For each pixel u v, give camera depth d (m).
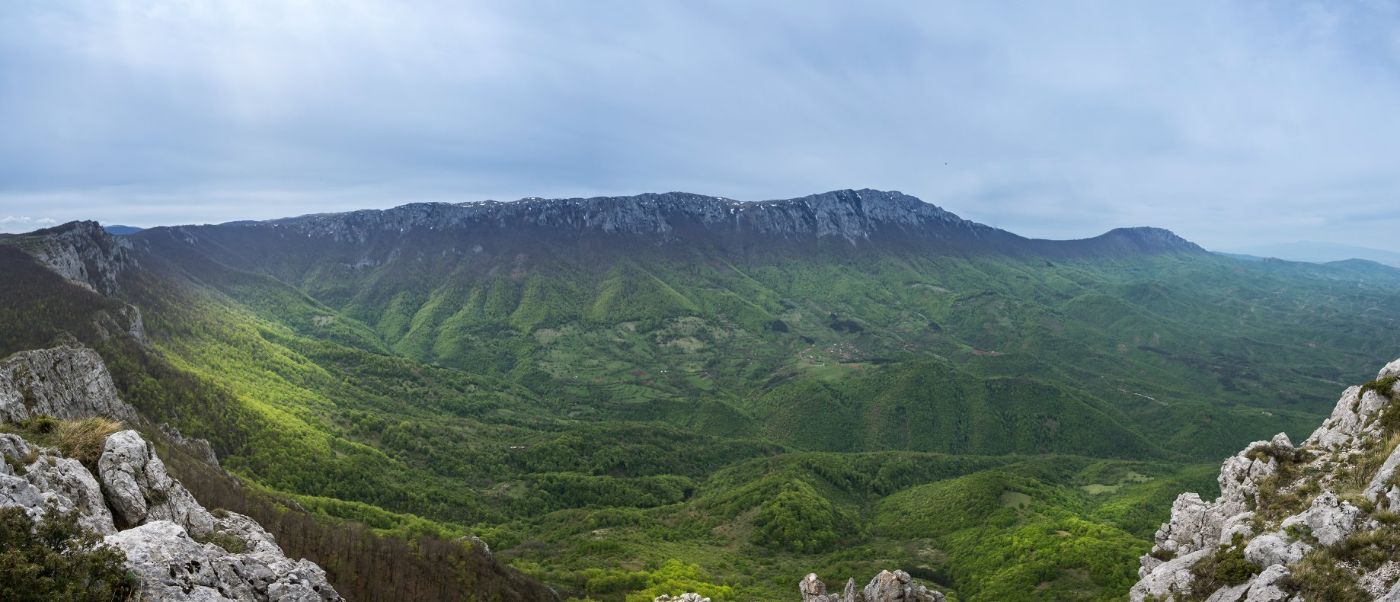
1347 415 78.88
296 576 55.25
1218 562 66.69
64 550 42.06
